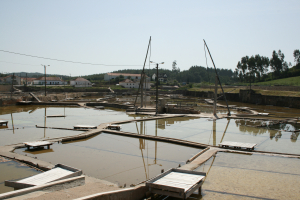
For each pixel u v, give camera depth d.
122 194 9.03
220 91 87.69
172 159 15.70
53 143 19.20
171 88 143.75
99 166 14.24
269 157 15.66
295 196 10.20
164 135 22.64
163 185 9.20
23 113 39.25
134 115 37.81
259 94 64.31
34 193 8.41
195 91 100.06
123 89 117.50
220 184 11.38
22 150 17.31
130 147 18.50
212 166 13.89
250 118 33.09
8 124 28.48
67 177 10.37
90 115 37.53
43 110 43.97
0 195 7.76
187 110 37.84
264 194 10.36
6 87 92.50
